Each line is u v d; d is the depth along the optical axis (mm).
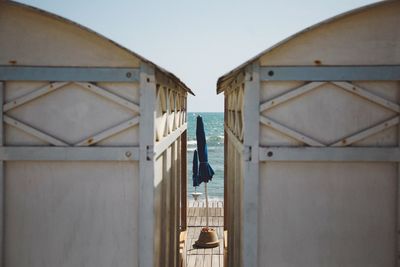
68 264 5062
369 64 4879
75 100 4977
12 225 5035
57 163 5000
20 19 4910
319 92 4934
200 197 29594
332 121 4926
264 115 4949
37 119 4980
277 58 4887
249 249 4988
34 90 4957
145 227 4961
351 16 4855
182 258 9102
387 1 4738
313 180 4965
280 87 4938
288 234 4992
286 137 4949
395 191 4941
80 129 4980
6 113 4969
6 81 4941
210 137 69375
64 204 5023
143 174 4949
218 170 41594
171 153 7434
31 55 4922
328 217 4973
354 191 4953
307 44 4883
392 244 4961
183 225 11070
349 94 4922
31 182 5012
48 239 5047
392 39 4863
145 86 4918
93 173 5000
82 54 4926
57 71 4922
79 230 5039
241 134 5887
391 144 4934
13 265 5062
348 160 4906
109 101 4977
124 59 4918
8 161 4988
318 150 4902
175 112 7895
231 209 8172
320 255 4996
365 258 4980
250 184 4945
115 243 5039
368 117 4918
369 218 4961
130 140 4980
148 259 4969
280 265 5008
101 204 5016
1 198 4980
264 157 4922
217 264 9523
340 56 4883
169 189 7059
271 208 4980
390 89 4902
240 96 6102
